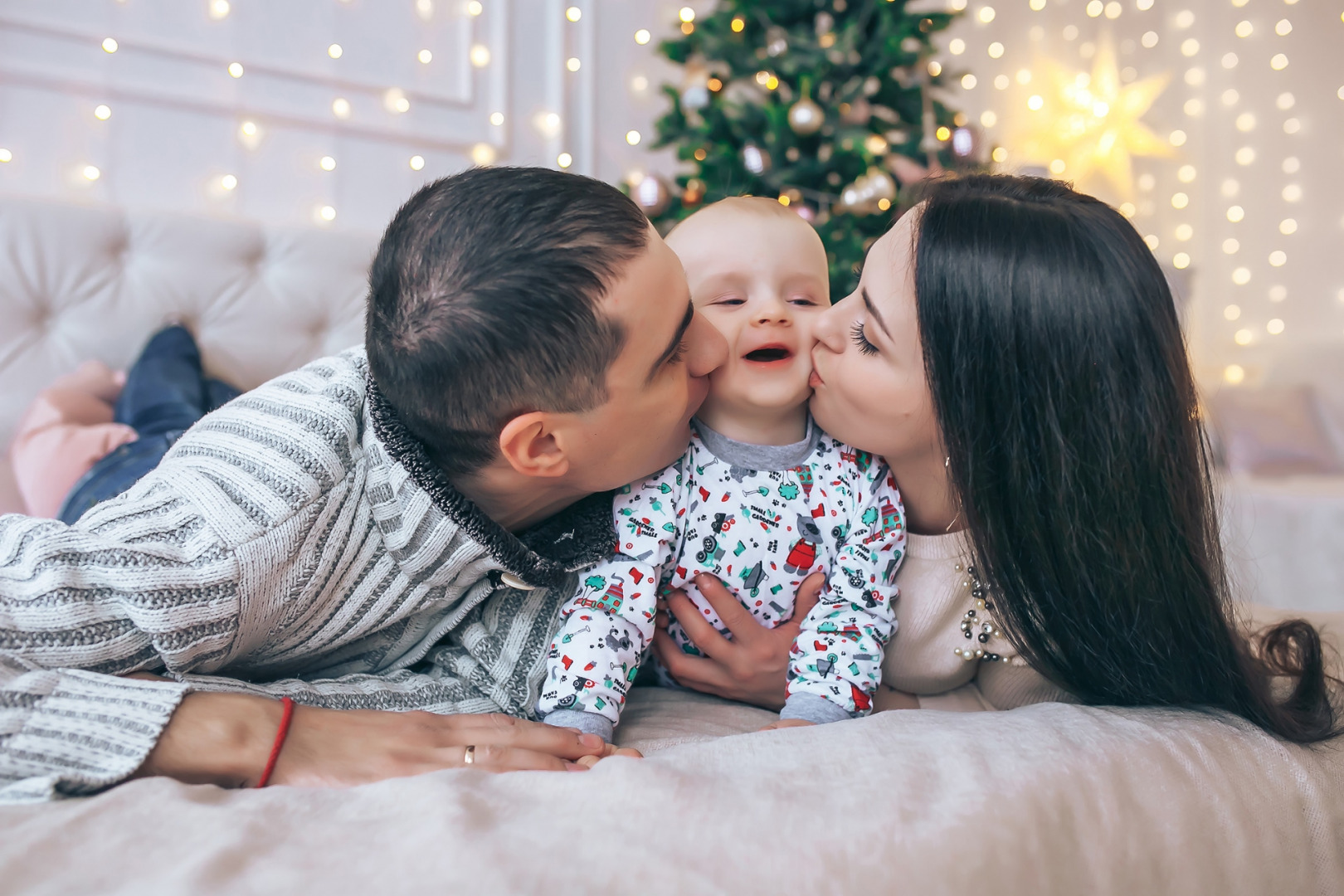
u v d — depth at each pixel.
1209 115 3.46
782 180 2.05
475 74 2.51
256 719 0.51
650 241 0.61
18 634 0.50
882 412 0.68
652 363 0.61
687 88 2.17
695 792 0.42
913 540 0.78
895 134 2.26
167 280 1.87
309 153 2.26
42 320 1.77
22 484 1.44
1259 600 2.02
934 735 0.50
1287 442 2.42
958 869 0.38
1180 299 0.88
